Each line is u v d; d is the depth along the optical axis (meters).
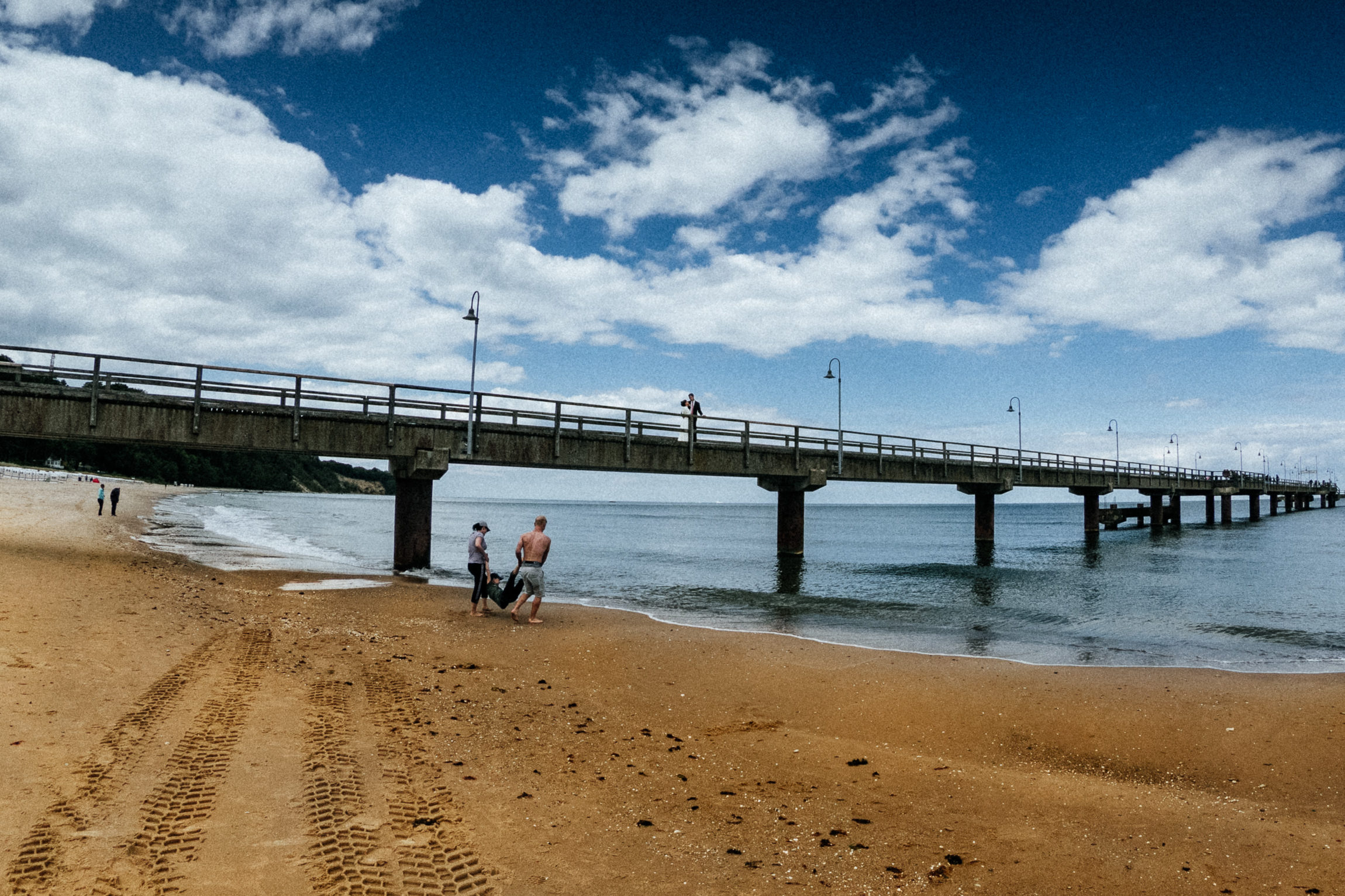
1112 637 14.74
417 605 15.52
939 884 4.68
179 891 3.82
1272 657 12.77
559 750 6.99
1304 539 52.12
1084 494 52.25
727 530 72.12
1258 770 7.31
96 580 13.80
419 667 9.98
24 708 6.25
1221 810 6.23
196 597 13.81
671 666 11.16
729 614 17.09
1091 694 9.94
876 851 5.15
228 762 5.68
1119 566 31.36
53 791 4.84
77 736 5.82
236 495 116.75
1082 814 6.06
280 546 31.53
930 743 8.04
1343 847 5.49
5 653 7.73
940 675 10.87
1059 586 23.59
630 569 28.27
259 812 4.88
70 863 3.98
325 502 120.62
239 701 7.28
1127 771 7.28
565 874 4.48
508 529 66.50
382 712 7.58
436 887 4.14
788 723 8.62
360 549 32.38
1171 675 11.02
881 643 13.74
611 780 6.31
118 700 6.82
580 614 15.63
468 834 4.92
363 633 12.08
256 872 4.09
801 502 33.06
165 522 38.75
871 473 34.50
